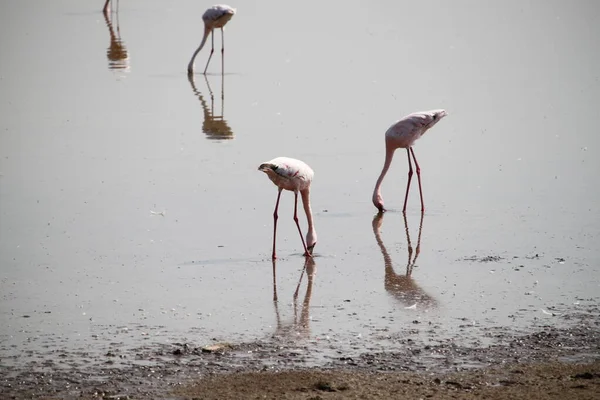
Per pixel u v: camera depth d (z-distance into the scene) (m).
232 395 12.48
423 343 14.29
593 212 21.45
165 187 25.02
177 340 14.69
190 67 42.72
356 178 25.66
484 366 13.29
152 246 20.00
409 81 39.34
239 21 57.41
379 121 32.44
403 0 64.50
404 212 22.36
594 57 43.41
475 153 27.83
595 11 57.25
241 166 27.16
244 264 18.70
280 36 52.09
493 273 17.66
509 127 30.92
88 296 16.91
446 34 51.19
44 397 12.60
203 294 16.97
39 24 57.97
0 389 12.88
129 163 27.72
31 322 15.59
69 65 45.16
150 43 51.22
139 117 34.16
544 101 34.69
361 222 21.62
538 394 12.16
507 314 15.45
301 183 18.92
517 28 52.41
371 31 52.84
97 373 13.38
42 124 33.22
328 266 18.53
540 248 19.03
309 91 38.00
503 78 39.38
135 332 15.09
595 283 16.84
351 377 12.98
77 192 24.64
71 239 20.59
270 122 32.81
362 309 15.98
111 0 63.56
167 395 12.56
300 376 13.08
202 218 22.16
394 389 12.50
